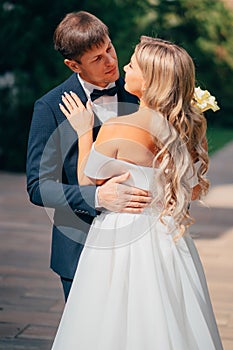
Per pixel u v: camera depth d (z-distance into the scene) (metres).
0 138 14.30
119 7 14.75
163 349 3.04
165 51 3.13
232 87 25.62
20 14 13.72
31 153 3.33
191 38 24.31
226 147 19.62
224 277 6.62
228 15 25.19
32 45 13.88
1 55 13.88
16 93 14.11
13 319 5.40
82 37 3.23
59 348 3.20
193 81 3.18
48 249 7.77
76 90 3.41
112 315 3.12
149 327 3.08
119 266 3.16
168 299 3.12
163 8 22.41
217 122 26.27
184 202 3.11
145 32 16.64
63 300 5.93
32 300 5.89
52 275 6.70
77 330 3.17
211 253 7.55
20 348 4.80
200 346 3.12
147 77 3.13
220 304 5.82
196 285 3.22
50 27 13.93
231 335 5.10
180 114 3.13
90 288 3.18
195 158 3.26
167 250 3.18
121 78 3.58
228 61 25.39
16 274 6.70
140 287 3.13
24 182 13.04
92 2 14.40
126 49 14.53
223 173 14.20
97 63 3.28
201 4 24.25
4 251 7.62
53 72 14.05
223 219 9.51
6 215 9.69
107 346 3.11
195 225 9.08
